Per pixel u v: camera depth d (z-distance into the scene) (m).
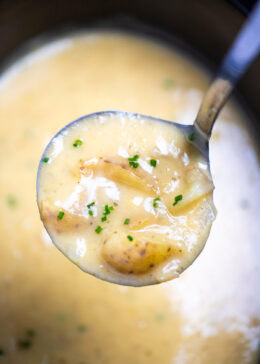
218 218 0.41
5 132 0.43
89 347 0.37
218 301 0.39
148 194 0.25
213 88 0.26
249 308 0.39
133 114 0.27
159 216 0.25
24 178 0.41
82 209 0.25
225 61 0.25
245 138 0.44
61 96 0.44
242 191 0.42
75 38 0.47
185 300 0.38
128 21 0.47
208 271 0.39
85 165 0.25
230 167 0.43
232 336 0.38
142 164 0.26
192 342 0.37
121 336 0.37
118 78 0.45
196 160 0.26
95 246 0.24
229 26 0.42
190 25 0.45
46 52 0.46
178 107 0.44
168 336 0.37
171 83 0.45
